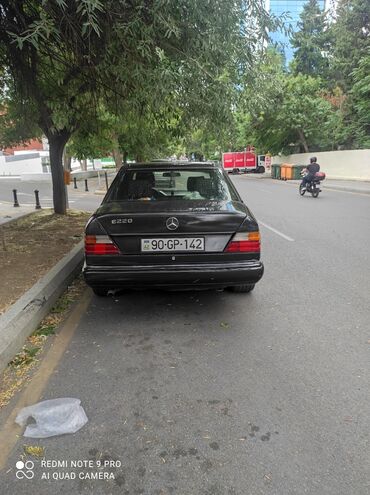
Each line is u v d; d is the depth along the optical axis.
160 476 2.28
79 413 2.81
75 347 3.79
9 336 3.66
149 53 5.04
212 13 5.05
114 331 4.13
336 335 4.02
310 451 2.46
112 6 4.85
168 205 4.27
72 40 5.51
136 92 6.12
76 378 3.26
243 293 5.24
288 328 4.19
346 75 32.12
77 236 8.34
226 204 4.36
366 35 30.75
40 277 5.36
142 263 4.04
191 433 2.62
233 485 2.21
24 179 35.38
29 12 5.41
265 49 6.29
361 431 2.63
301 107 31.84
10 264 6.07
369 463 2.36
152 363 3.50
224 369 3.39
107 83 7.10
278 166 33.06
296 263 6.73
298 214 12.41
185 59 5.28
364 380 3.22
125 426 2.69
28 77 7.11
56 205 11.66
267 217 11.88
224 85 5.80
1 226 9.55
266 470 2.31
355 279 5.82
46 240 7.91
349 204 14.72
